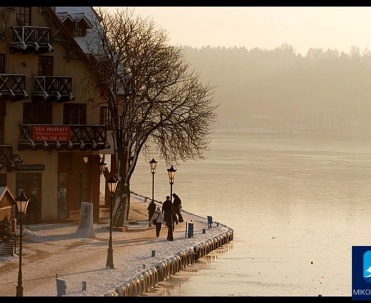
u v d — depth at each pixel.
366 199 126.38
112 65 81.00
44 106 80.12
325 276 66.56
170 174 74.38
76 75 81.12
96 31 86.19
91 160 82.94
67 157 81.31
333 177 167.50
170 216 73.81
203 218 92.38
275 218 102.50
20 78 77.06
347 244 83.19
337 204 119.12
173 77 92.25
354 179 163.00
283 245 81.19
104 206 96.19
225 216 103.81
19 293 50.31
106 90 80.75
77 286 53.06
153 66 83.25
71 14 85.12
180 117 84.75
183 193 131.38
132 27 83.88
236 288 60.56
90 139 80.19
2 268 59.41
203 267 68.44
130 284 54.19
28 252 65.50
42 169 79.75
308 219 102.25
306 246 80.88
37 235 72.88
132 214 92.62
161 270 61.31
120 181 80.31
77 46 80.56
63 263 61.28
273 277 64.94
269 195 130.00
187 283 61.59
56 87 78.88
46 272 58.06
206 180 156.75
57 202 80.75
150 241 72.94
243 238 85.44
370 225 97.81
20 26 76.94
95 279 55.41
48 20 79.38
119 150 81.00
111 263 59.53
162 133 84.62
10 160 77.69
